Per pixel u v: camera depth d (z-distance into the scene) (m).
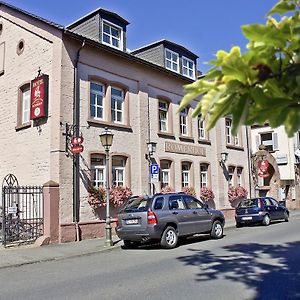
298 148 31.64
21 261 10.45
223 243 13.02
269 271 8.20
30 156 15.38
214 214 14.55
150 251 11.91
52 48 15.06
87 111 15.49
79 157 14.89
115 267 9.24
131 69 17.84
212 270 8.46
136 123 17.83
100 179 15.90
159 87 19.39
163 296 6.40
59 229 13.70
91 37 17.61
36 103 15.05
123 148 16.97
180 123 20.70
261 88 1.82
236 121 1.76
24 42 16.38
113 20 18.12
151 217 12.20
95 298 6.39
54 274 8.67
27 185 15.30
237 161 24.84
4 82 17.23
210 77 1.86
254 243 12.70
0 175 16.81
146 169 17.94
